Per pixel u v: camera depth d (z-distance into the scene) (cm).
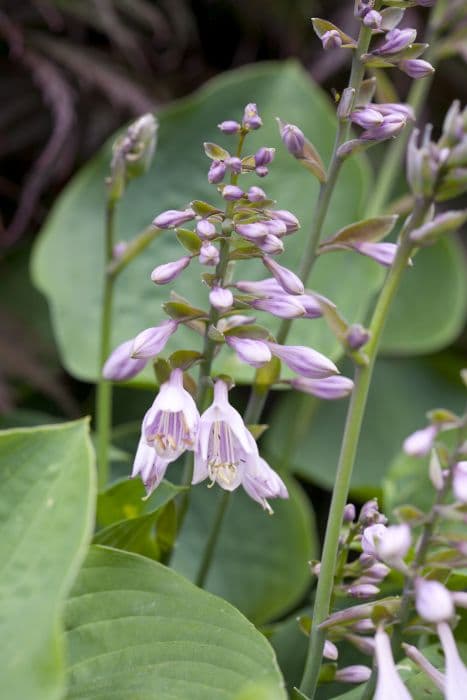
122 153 113
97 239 138
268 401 166
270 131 134
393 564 93
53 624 90
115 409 155
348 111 102
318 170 104
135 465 99
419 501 119
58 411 161
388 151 178
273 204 99
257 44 178
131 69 161
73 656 96
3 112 161
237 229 98
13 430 97
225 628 97
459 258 163
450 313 159
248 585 129
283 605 128
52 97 147
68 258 137
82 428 97
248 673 95
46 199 169
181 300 102
